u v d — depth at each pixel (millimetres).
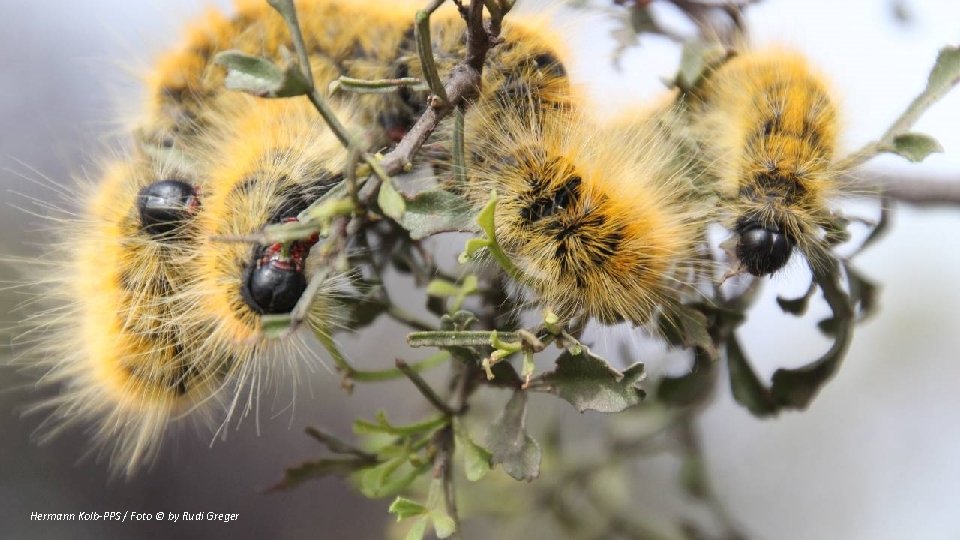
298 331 171
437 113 159
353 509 393
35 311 194
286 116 177
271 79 154
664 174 174
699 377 185
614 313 169
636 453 220
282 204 170
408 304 260
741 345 183
